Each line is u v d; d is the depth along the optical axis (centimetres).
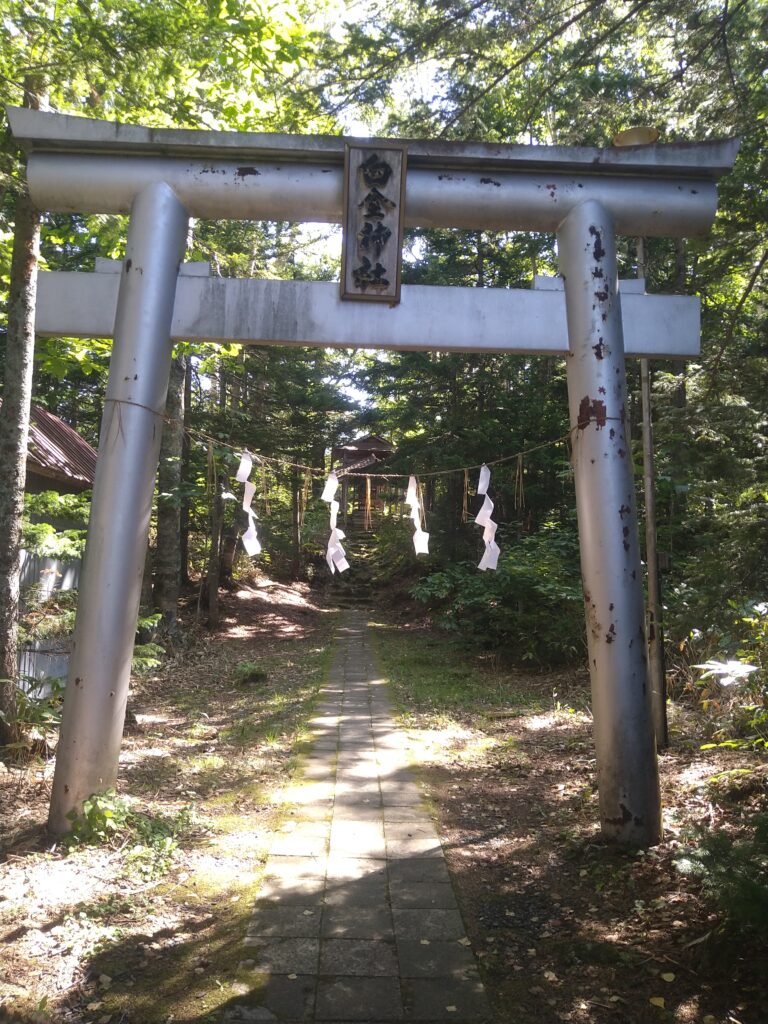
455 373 1384
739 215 552
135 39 536
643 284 468
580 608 973
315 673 1027
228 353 1027
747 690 560
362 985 289
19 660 750
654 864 387
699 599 542
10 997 272
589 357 437
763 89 552
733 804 445
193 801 495
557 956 313
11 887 352
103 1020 264
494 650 1131
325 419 1820
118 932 320
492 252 1387
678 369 985
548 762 599
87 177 443
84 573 422
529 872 397
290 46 722
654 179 455
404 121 761
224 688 924
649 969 300
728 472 559
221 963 302
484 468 504
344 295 444
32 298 563
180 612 1421
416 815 478
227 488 1320
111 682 420
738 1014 269
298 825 456
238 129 766
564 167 447
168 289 441
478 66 714
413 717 770
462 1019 270
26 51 529
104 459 425
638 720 415
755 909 263
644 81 656
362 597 1917
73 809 412
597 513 427
